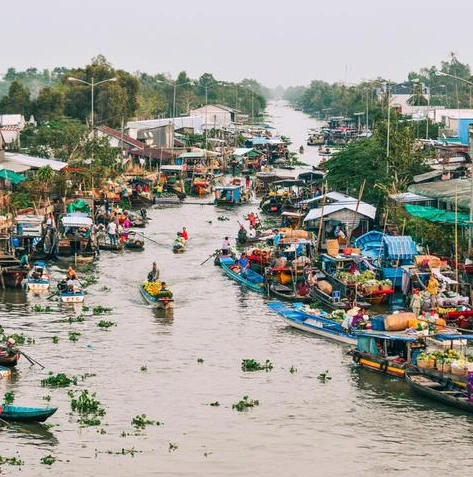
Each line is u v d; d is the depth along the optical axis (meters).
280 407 68.75
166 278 110.12
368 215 125.56
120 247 126.19
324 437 63.66
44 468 58.56
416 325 76.69
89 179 159.38
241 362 78.62
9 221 118.38
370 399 70.19
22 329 87.31
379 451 61.47
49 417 66.12
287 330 88.19
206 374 75.75
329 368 77.12
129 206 163.50
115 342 83.81
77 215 123.81
